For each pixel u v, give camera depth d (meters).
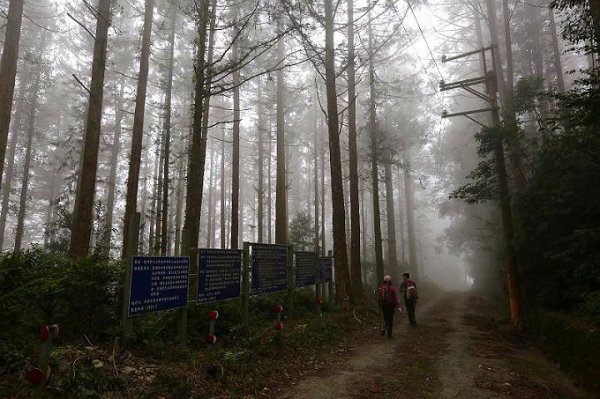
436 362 7.40
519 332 11.08
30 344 4.61
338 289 12.22
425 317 14.59
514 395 5.55
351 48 16.66
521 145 13.79
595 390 5.75
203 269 6.60
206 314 7.24
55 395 3.80
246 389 5.14
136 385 4.45
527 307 12.02
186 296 6.02
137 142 15.62
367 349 8.47
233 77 20.91
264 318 9.56
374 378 6.21
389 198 29.48
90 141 10.95
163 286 5.58
